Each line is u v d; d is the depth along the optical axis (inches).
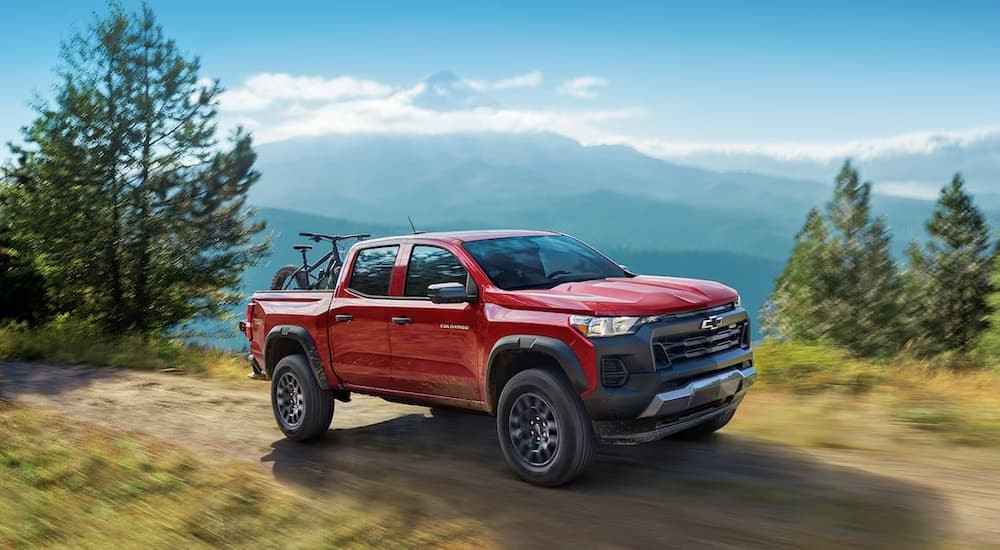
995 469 209.2
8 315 978.1
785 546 164.9
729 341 227.6
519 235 263.0
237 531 193.9
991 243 1695.4
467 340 233.6
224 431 328.8
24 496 233.0
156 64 973.8
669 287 225.8
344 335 274.8
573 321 207.5
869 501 188.9
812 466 221.6
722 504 194.1
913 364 582.9
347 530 188.1
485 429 302.5
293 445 296.7
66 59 957.8
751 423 274.1
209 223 1029.2
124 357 613.9
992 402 290.4
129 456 277.6
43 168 956.6
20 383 513.7
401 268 260.8
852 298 1263.5
